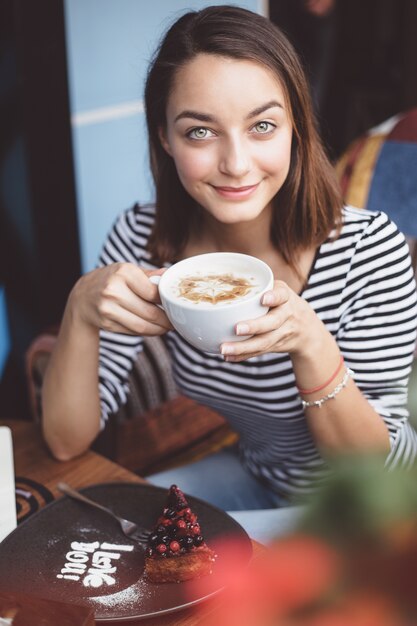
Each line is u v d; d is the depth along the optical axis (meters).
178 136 1.11
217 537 0.92
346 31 4.90
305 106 1.13
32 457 1.18
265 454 1.48
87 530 0.95
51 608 0.69
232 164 1.07
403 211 1.66
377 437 1.18
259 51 1.04
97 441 1.42
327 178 1.25
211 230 1.36
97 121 2.82
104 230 2.99
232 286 0.91
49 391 1.18
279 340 0.97
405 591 0.19
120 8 2.77
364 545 0.19
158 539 0.85
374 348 1.30
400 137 1.68
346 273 1.29
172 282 0.94
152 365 1.69
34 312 2.71
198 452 1.83
